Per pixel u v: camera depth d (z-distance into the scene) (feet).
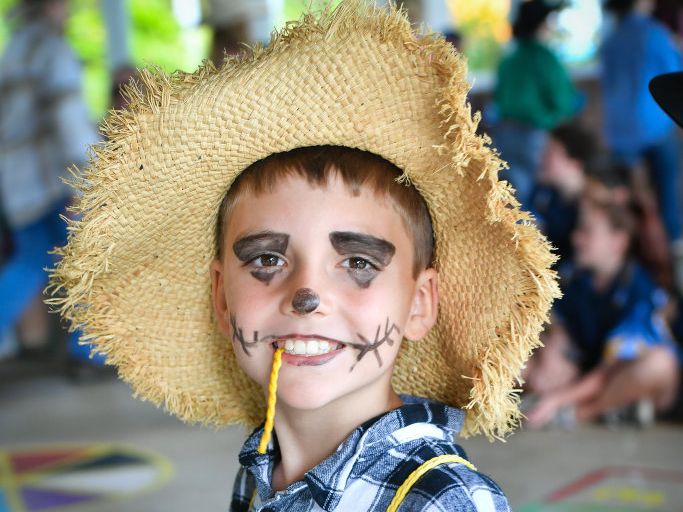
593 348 13.99
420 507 4.34
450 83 4.35
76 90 17.54
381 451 4.63
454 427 4.85
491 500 4.40
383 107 4.70
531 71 17.95
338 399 4.86
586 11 24.14
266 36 17.93
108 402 16.80
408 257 4.96
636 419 13.56
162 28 36.70
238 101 4.78
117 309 5.43
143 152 4.85
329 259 4.79
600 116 23.48
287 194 4.83
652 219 14.25
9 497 11.46
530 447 12.84
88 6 34.99
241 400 5.79
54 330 20.63
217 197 5.23
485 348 4.86
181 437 14.10
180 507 10.97
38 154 17.52
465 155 4.39
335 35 4.54
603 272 13.70
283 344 4.77
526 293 4.66
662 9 21.97
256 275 4.87
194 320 5.61
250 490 5.49
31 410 16.34
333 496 4.58
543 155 15.30
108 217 4.92
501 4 26.45
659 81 5.17
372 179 4.82
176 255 5.45
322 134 4.83
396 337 4.88
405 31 4.48
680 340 14.44
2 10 29.27
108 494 11.48
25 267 17.99
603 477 11.43
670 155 19.71
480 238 4.89
